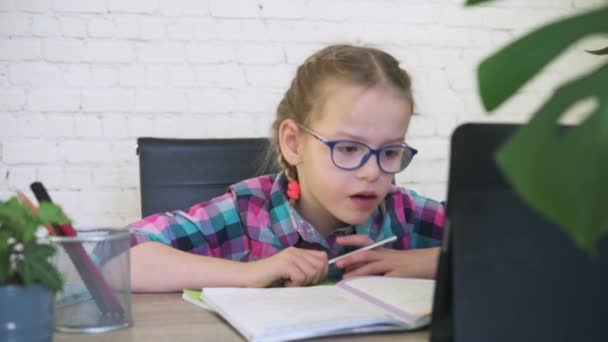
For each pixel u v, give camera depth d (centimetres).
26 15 234
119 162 242
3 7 233
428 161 269
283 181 142
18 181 237
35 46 235
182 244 131
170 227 130
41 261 64
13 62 234
